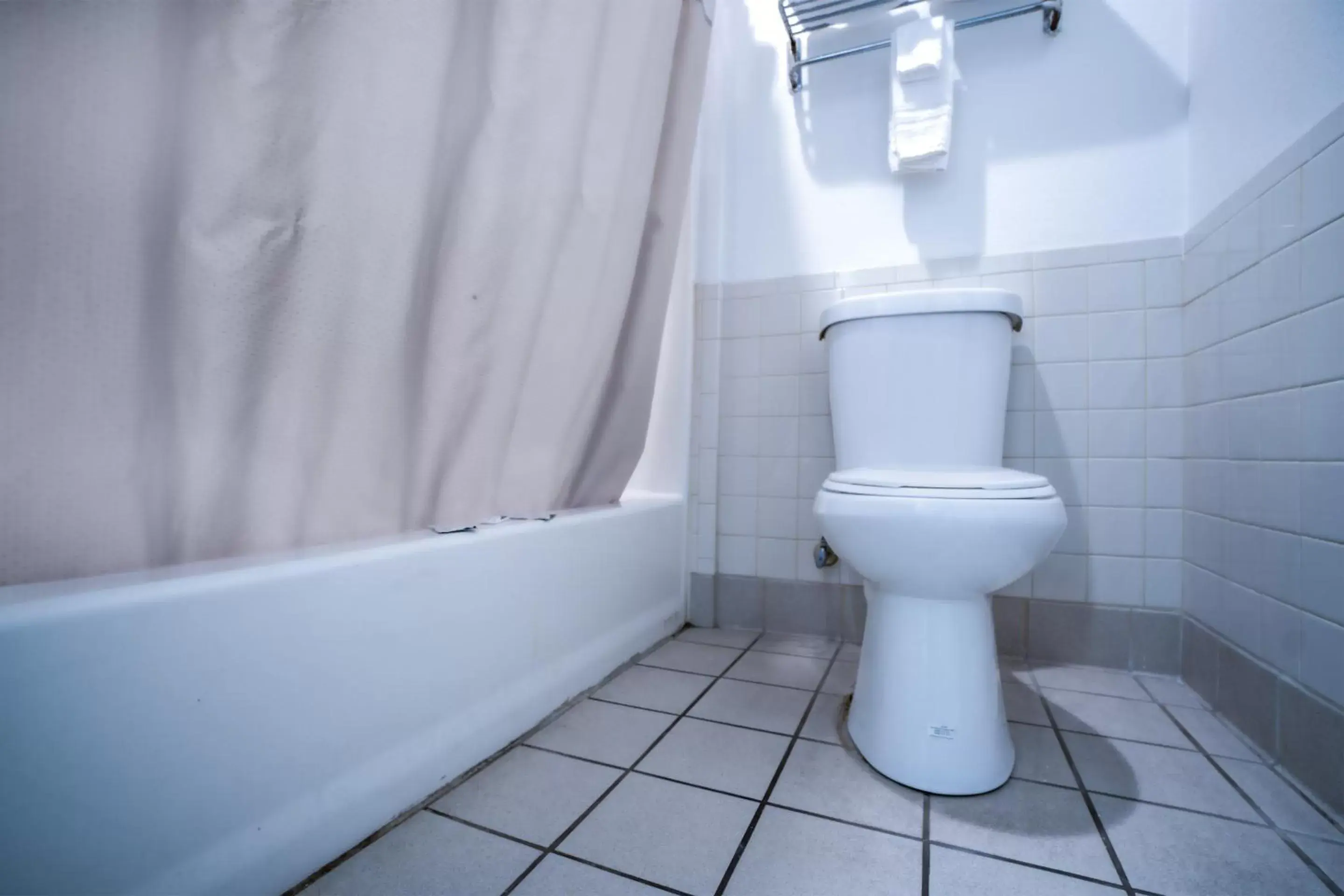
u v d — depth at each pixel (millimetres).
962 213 1455
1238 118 1098
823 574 1551
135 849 498
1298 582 886
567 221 1025
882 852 711
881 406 1232
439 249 845
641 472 1717
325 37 640
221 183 577
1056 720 1069
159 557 598
